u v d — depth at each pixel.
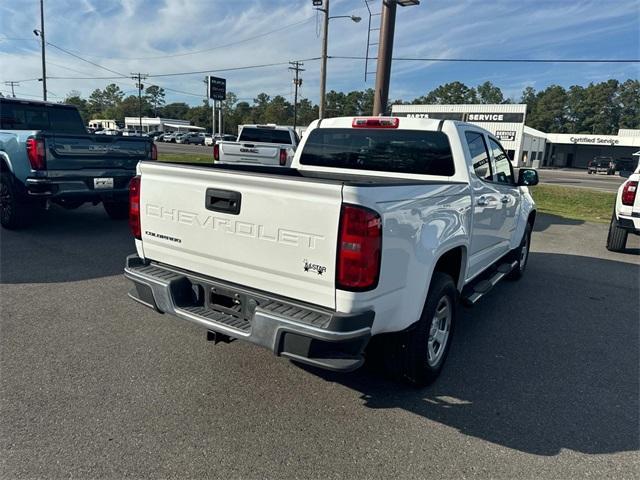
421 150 4.10
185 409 3.02
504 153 5.16
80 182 7.37
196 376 3.44
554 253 8.60
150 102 132.38
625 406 3.31
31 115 9.19
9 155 7.35
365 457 2.64
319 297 2.61
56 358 3.61
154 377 3.39
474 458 2.68
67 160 7.17
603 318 5.14
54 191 7.11
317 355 2.54
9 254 6.41
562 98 117.44
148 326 4.26
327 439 2.79
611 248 8.91
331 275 2.52
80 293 5.02
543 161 74.62
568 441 2.87
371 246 2.46
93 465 2.46
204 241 3.04
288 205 2.61
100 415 2.91
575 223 12.58
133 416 2.91
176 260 3.28
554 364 3.95
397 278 2.75
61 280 5.42
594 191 22.52
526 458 2.70
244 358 3.74
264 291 2.84
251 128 13.75
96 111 132.75
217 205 2.92
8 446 2.58
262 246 2.75
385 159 4.30
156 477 2.40
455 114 55.91
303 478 2.45
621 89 115.38
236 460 2.56
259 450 2.65
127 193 7.97
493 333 4.61
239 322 2.89
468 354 4.10
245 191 2.78
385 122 4.24
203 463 2.52
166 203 3.22
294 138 13.70
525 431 2.96
